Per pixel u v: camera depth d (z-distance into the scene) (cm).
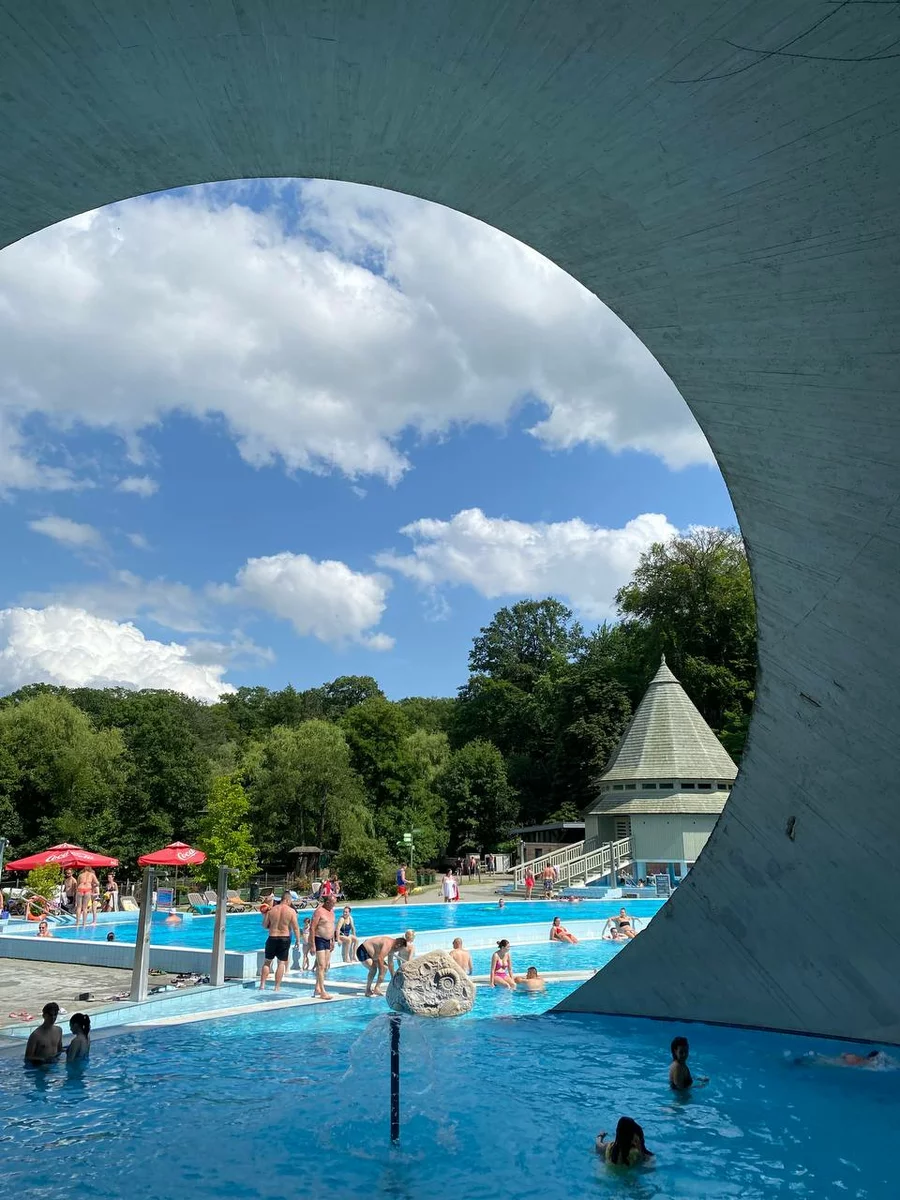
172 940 2102
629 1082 858
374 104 677
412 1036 1061
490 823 5241
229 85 646
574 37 573
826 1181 620
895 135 546
